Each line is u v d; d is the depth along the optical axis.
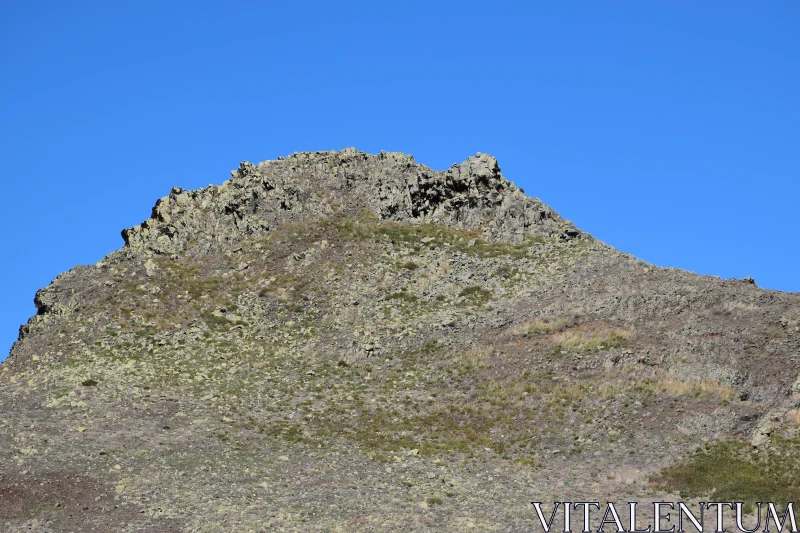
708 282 75.44
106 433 55.72
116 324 73.62
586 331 70.25
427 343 72.56
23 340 72.75
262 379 67.69
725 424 55.34
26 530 41.88
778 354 62.47
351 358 71.25
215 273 83.75
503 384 64.38
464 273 84.12
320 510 45.50
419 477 51.12
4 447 52.00
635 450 54.31
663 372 62.53
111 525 43.03
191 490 48.00
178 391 64.31
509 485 50.09
